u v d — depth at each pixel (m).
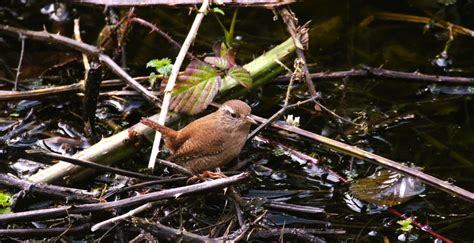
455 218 9.40
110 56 12.13
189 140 9.31
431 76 11.73
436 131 11.22
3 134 10.99
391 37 13.45
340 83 12.30
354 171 10.30
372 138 11.04
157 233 7.99
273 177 10.18
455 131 11.21
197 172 9.56
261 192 9.87
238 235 8.12
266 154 10.59
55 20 13.77
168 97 9.58
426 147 10.84
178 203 8.66
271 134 10.63
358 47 13.20
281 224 9.23
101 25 13.71
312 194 9.86
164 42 13.24
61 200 8.59
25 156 10.51
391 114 11.59
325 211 9.52
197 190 8.02
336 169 10.37
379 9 13.98
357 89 12.23
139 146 9.89
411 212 9.55
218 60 10.43
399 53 13.04
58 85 12.08
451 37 13.05
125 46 13.09
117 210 8.27
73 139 10.84
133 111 11.45
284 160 10.48
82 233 8.36
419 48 13.17
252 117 9.77
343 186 10.03
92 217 8.38
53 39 11.99
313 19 13.76
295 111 11.55
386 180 9.87
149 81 11.59
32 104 11.70
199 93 10.02
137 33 13.49
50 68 12.19
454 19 13.73
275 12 11.09
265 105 11.67
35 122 11.30
